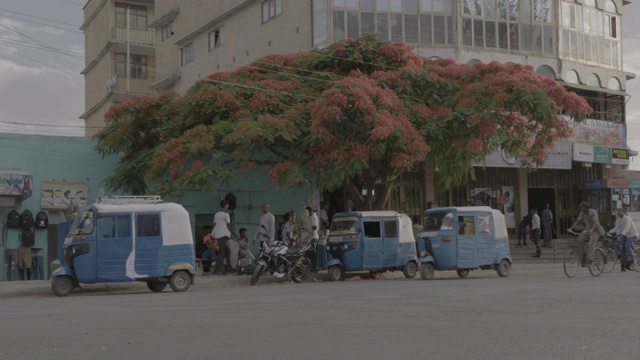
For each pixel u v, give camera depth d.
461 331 8.91
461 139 23.06
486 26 33.38
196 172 22.06
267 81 24.98
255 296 15.02
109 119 25.05
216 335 8.88
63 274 16.81
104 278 16.86
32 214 23.92
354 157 21.67
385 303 12.74
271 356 7.30
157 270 17.28
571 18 35.72
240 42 37.62
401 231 22.30
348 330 9.18
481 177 34.56
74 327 9.88
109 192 25.31
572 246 20.52
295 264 21.08
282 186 22.28
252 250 27.02
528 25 34.34
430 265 20.97
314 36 31.92
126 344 8.25
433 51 32.16
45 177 24.45
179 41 43.53
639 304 11.95
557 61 34.81
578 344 7.79
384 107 22.12
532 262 30.52
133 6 48.78
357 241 21.41
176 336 8.84
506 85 22.95
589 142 35.44
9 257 23.31
